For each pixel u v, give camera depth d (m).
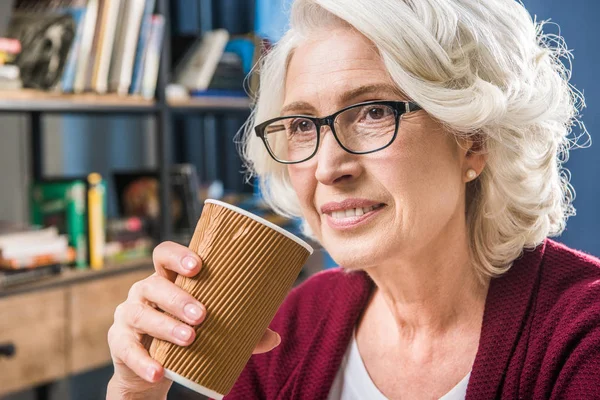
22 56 2.19
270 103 0.99
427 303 0.98
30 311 2.18
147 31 2.48
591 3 2.62
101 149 3.09
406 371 1.00
